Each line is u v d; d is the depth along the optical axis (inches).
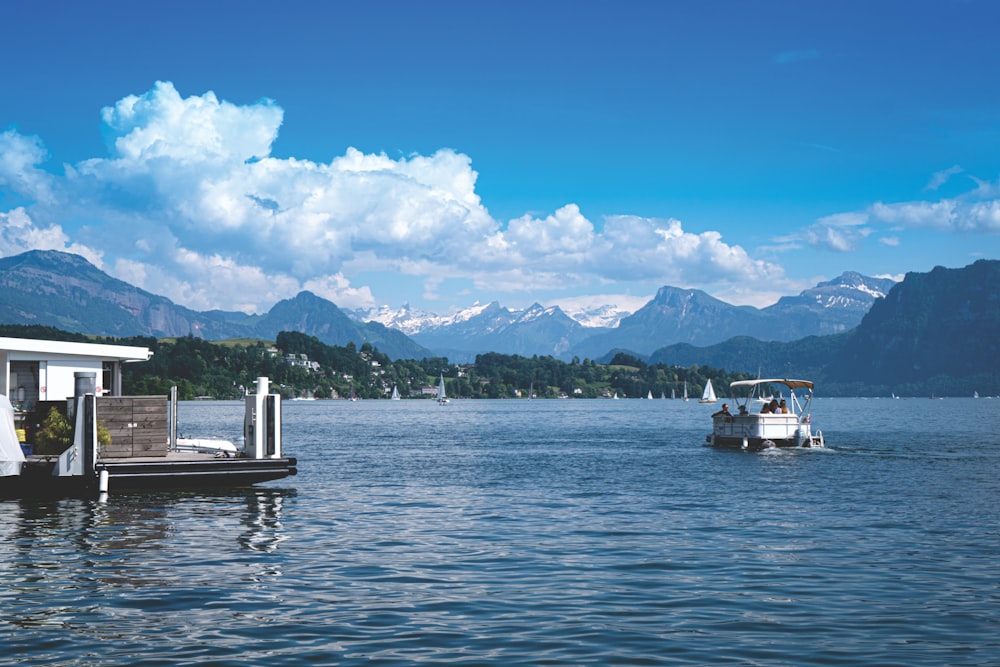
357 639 667.4
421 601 788.0
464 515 1355.8
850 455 2721.5
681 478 1972.2
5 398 1402.6
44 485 1423.5
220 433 3966.5
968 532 1186.6
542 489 1738.4
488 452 2938.0
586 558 997.2
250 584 854.5
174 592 818.2
